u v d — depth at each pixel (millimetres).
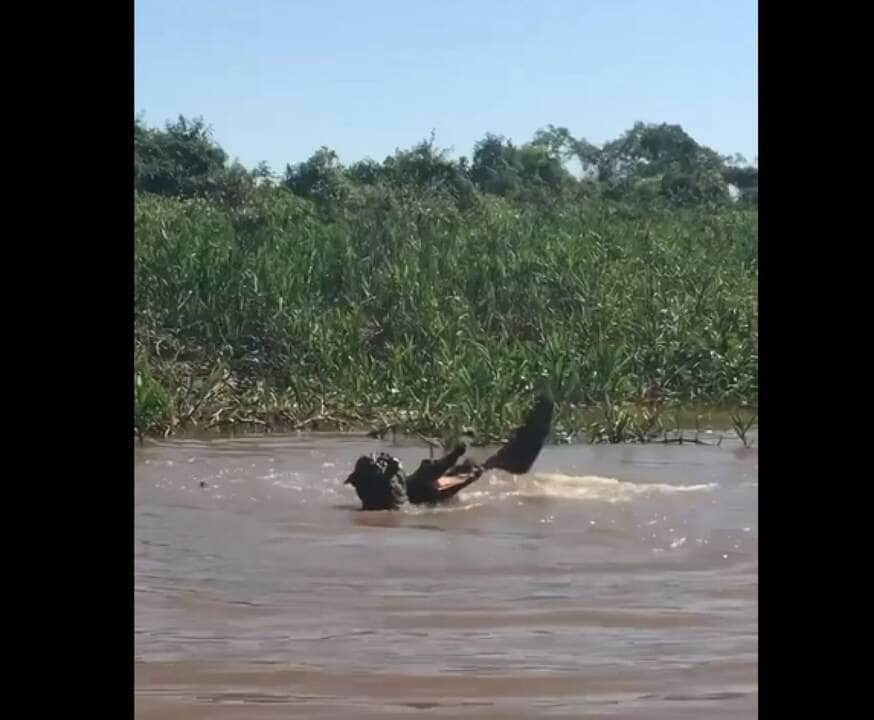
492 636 8625
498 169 27125
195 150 24469
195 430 16000
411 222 21484
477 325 18859
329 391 16984
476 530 11297
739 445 15172
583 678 7914
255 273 18844
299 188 24516
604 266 19906
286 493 12789
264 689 7781
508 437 15438
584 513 11844
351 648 8367
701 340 17719
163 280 18703
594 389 16703
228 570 10047
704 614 9070
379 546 10781
